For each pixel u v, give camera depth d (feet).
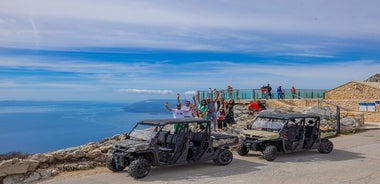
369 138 68.80
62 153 41.60
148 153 38.70
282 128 48.57
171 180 36.55
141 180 36.55
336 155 51.21
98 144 49.62
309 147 51.06
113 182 35.91
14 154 44.37
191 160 41.27
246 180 36.58
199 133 42.83
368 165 44.24
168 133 41.86
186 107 55.01
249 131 49.96
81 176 38.50
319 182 35.83
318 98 141.69
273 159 46.98
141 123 42.04
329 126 75.46
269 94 133.18
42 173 38.06
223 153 43.62
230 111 68.54
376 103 104.06
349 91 132.98
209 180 36.58
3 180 35.94
